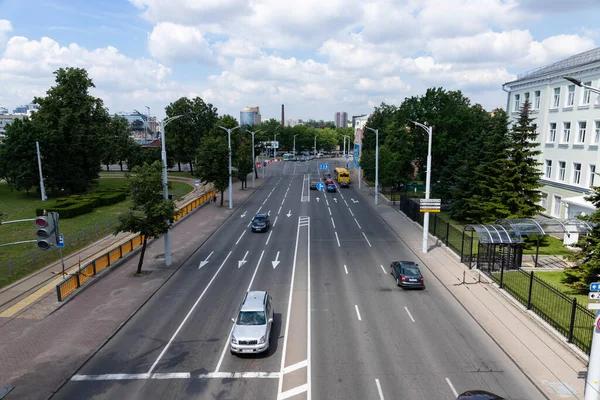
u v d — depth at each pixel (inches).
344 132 7096.5
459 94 2883.9
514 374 574.9
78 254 1167.6
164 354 637.3
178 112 3186.5
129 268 1085.8
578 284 821.2
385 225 1642.5
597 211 791.1
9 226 1492.4
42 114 2247.8
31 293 879.7
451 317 767.7
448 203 1918.1
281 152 6146.7
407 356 624.4
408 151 2327.8
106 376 576.7
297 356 626.8
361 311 797.2
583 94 1389.0
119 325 736.3
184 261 1150.3
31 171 2097.7
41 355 632.4
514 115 1813.5
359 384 550.0
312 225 1641.2
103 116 2458.2
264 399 519.5
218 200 2251.5
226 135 3073.3
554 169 1541.6
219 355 632.4
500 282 896.9
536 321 731.4
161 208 997.8
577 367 588.1
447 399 516.7
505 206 1263.5
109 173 3467.0
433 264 1109.1
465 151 1818.4
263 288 931.3
